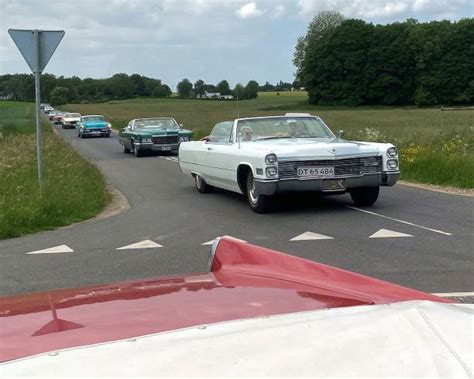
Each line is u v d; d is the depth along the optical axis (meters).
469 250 6.82
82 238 8.12
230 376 1.38
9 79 136.12
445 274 5.85
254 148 9.23
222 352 1.52
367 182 9.10
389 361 1.46
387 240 7.42
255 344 1.57
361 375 1.38
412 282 5.59
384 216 9.05
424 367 1.42
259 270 2.71
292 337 1.62
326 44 92.81
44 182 11.62
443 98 88.56
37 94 10.38
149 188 13.34
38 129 10.54
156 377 1.38
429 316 1.81
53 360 1.49
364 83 91.44
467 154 14.55
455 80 87.38
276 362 1.45
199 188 12.13
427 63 89.12
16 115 74.56
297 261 2.75
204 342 1.59
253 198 9.48
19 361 1.50
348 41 91.56
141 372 1.40
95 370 1.42
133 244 7.62
